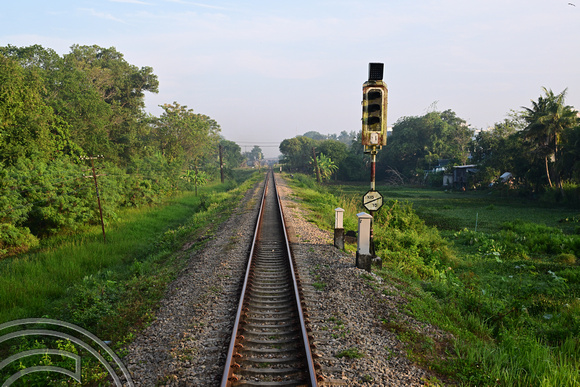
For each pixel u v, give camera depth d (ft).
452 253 53.21
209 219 74.64
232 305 24.34
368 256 32.78
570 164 119.75
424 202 130.00
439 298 30.68
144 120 171.53
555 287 36.78
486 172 168.76
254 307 24.12
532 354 19.26
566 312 29.14
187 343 19.11
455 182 191.83
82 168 81.35
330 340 19.26
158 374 16.40
